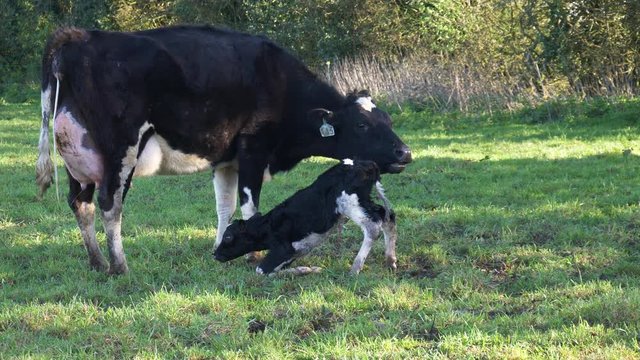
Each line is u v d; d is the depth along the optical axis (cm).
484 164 1435
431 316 711
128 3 3133
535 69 2139
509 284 805
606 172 1316
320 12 2620
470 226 1010
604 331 650
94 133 842
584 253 877
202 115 882
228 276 854
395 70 2266
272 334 683
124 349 666
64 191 1322
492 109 2022
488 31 2233
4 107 2644
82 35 841
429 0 2444
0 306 774
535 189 1209
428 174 1369
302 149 965
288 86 938
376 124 952
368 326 688
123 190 858
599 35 2081
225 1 2827
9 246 991
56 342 680
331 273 849
